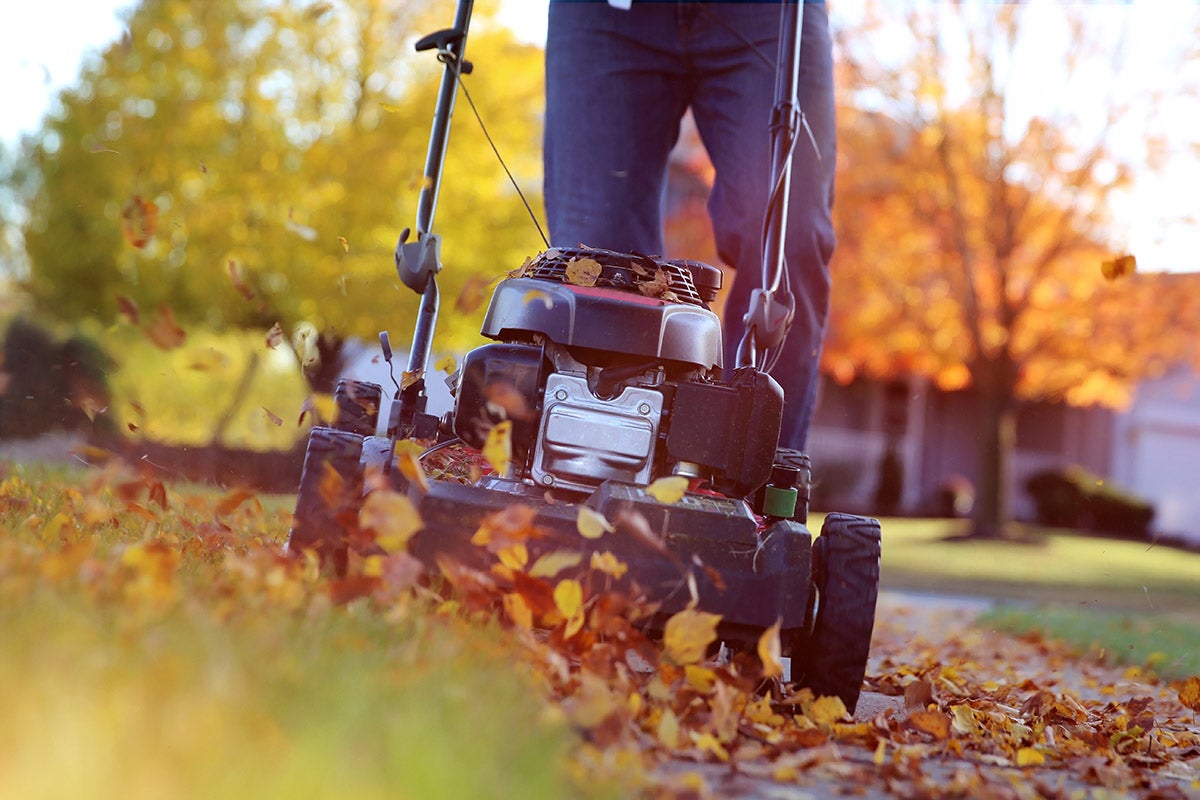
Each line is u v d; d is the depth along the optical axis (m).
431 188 3.77
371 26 14.74
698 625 2.96
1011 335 19.16
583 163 4.32
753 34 4.26
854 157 18.58
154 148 14.26
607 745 2.62
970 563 16.75
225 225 14.16
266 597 2.85
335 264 14.10
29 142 14.78
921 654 6.36
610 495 3.15
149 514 3.74
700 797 2.45
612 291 3.47
